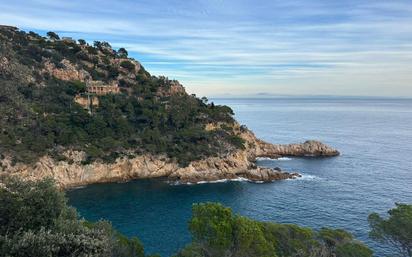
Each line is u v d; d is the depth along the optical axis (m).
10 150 126.44
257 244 40.09
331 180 135.75
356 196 115.06
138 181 140.38
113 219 99.19
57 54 188.88
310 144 191.62
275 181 137.50
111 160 141.62
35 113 144.88
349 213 99.62
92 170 137.88
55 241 27.67
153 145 151.00
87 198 118.12
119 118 157.75
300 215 99.38
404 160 171.50
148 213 104.31
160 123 166.50
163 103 179.50
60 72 179.12
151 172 146.38
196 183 137.38
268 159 178.00
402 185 126.69
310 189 124.75
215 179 141.75
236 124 187.75
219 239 39.44
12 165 123.12
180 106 180.62
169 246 81.38
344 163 166.38
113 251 41.78
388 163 164.75
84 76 186.00
